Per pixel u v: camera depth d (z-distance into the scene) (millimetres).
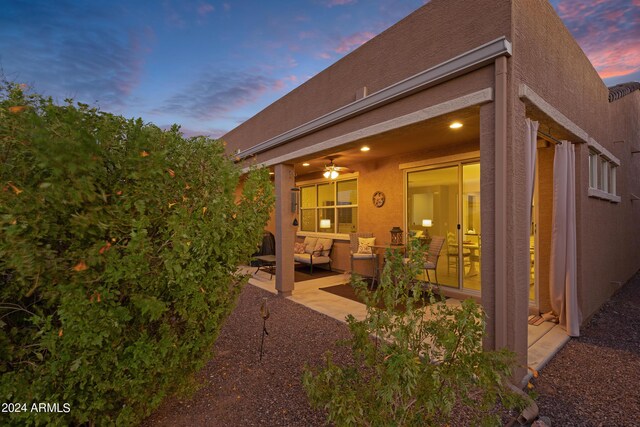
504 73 2799
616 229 6332
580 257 4426
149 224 1787
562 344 3789
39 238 1516
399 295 2254
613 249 6129
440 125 3664
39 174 1522
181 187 2051
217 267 2215
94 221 1598
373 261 7461
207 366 3229
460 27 3287
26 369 1696
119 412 1977
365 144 4652
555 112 3535
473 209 5656
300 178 10094
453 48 3352
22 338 1732
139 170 1768
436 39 3535
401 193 6719
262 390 2781
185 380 2322
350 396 1721
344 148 4934
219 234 2166
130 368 1885
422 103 3531
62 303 1569
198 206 2078
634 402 2672
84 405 1775
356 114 4387
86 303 1606
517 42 2910
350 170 7980
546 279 4684
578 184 4500
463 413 2428
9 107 1516
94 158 1518
